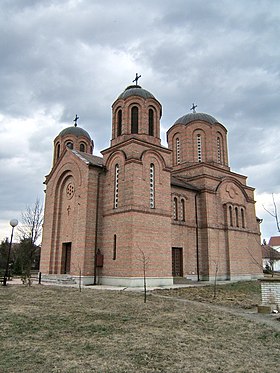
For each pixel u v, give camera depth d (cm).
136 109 2708
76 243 2516
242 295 1928
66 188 2894
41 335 863
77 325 982
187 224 2962
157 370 627
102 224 2536
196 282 2727
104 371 610
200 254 2989
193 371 629
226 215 3188
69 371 606
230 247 3120
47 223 3000
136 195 2347
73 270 2494
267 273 4169
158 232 2422
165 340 845
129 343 802
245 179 3678
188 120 3647
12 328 927
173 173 3541
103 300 1470
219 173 3412
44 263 2897
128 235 2281
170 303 1467
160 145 2688
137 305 1363
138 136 2612
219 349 793
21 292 1748
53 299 1488
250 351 788
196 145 3553
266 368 665
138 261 2241
